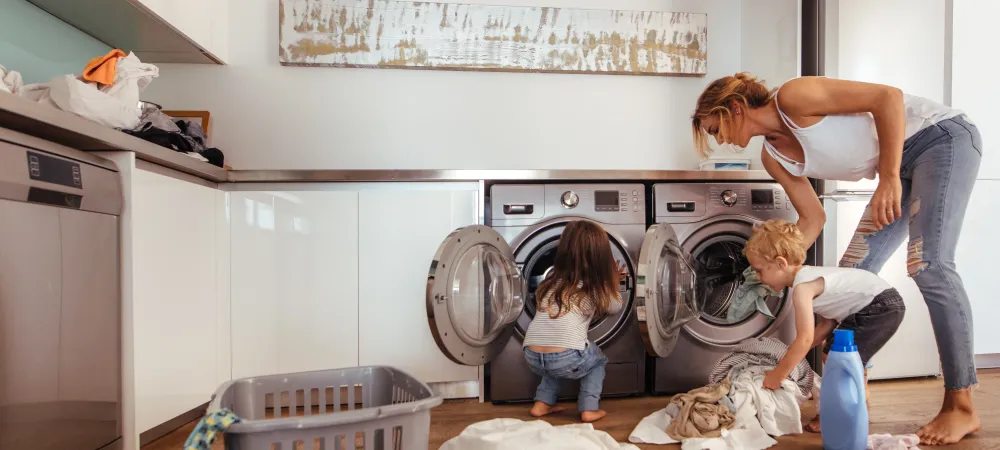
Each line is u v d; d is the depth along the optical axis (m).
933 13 2.30
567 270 1.85
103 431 1.42
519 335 2.08
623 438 1.66
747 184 2.20
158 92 2.52
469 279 1.83
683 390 2.13
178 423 1.80
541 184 2.12
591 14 2.73
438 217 2.12
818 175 1.80
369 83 2.63
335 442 0.98
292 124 2.59
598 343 2.08
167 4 2.04
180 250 1.78
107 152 1.50
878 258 1.80
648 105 2.82
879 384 2.23
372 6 2.59
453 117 2.69
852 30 2.23
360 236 2.10
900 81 2.26
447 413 1.95
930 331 2.28
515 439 1.49
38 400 1.19
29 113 1.17
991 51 2.34
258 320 2.06
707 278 2.31
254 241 2.07
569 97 2.76
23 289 1.15
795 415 1.64
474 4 2.66
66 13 1.97
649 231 1.85
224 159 2.55
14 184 1.12
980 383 2.21
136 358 1.52
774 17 2.56
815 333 1.87
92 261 1.38
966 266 2.33
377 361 2.09
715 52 2.87
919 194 1.63
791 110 1.65
